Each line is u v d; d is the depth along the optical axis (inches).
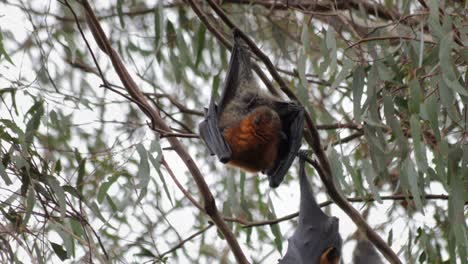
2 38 474.0
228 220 479.2
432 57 378.3
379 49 439.8
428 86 438.9
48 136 445.4
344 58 417.1
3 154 408.8
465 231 373.4
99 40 449.4
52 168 411.8
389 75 393.7
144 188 400.5
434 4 378.3
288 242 443.2
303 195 447.2
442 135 420.8
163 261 456.8
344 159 413.7
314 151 404.2
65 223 422.3
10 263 390.6
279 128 404.8
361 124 422.3
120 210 451.8
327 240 434.9
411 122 364.2
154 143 406.0
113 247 471.2
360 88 394.9
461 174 378.6
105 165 454.6
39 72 471.5
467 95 354.6
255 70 421.4
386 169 402.6
